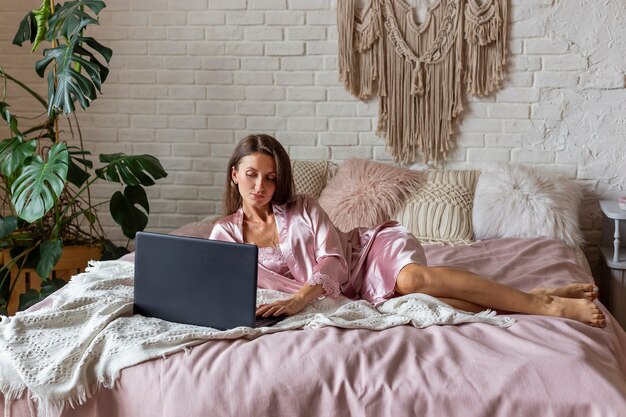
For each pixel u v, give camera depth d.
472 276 2.74
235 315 2.45
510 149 4.33
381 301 2.76
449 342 2.36
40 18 3.98
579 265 3.55
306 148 4.48
